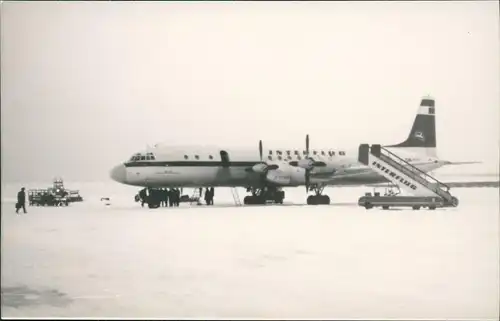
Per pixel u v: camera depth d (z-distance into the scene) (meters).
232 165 46.00
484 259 23.86
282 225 33.97
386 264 22.70
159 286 19.42
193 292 18.64
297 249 25.72
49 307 17.47
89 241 28.33
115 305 17.39
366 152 45.56
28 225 34.62
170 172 44.56
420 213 42.31
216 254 24.50
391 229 32.41
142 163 44.19
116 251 25.39
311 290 18.88
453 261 23.41
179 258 23.73
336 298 18.16
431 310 17.22
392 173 45.12
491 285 19.80
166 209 46.50
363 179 50.19
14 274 21.08
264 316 16.34
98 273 21.12
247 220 36.72
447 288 19.34
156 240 28.58
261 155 47.09
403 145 53.56
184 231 31.48
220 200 69.25
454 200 44.31
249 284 19.66
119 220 36.94
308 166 47.16
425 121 53.72
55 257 24.12
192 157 45.16
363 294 18.55
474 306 17.61
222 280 20.03
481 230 32.25
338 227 33.25
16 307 17.34
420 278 20.55
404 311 17.09
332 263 22.77
